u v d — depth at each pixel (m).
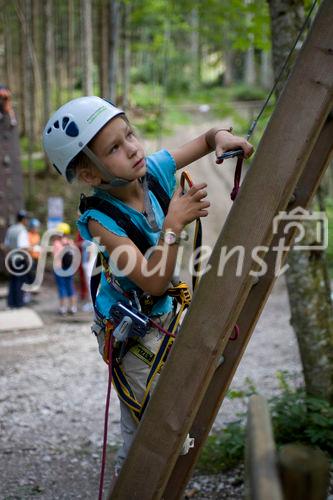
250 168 2.07
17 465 5.33
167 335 2.42
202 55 42.72
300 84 2.03
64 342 10.42
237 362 2.36
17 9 20.41
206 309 2.10
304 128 2.02
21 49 26.02
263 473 1.23
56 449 5.73
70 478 5.04
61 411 6.96
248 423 1.54
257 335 10.70
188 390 2.12
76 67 33.69
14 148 15.80
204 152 2.68
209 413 2.38
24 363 9.09
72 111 2.28
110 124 2.27
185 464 2.39
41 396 7.53
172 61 36.50
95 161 2.27
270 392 7.16
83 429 6.35
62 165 2.34
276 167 2.04
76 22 30.80
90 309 12.84
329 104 2.02
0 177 15.70
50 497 4.65
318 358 5.06
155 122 26.14
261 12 7.43
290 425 4.74
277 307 13.32
